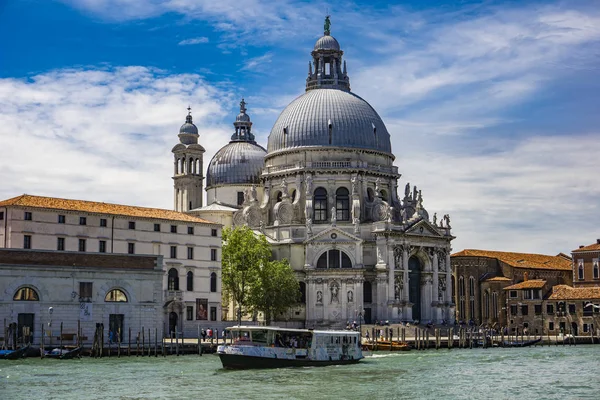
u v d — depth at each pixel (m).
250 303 141.00
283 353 93.31
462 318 183.62
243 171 177.62
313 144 162.50
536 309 176.00
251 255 143.25
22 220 116.19
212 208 165.88
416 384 78.38
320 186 160.75
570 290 173.62
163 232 131.38
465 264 185.62
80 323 102.31
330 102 166.00
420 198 160.38
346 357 99.00
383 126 170.50
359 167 160.62
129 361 95.50
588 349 130.25
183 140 173.38
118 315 105.62
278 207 160.25
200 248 136.38
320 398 69.31
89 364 91.00
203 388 74.50
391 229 150.62
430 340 133.62
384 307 150.12
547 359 106.31
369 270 152.25
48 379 78.38
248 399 68.50
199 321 131.88
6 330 97.12
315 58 175.50
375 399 69.00
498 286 185.25
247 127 187.75
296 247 155.25
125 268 106.56
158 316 108.81
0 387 73.25
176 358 100.88
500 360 104.50
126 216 126.69
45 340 100.06
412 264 157.25
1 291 97.25
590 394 72.19
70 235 120.62
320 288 151.00
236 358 89.69
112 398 68.31
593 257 183.38
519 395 71.56
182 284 132.88
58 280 101.31
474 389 75.06
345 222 156.38
